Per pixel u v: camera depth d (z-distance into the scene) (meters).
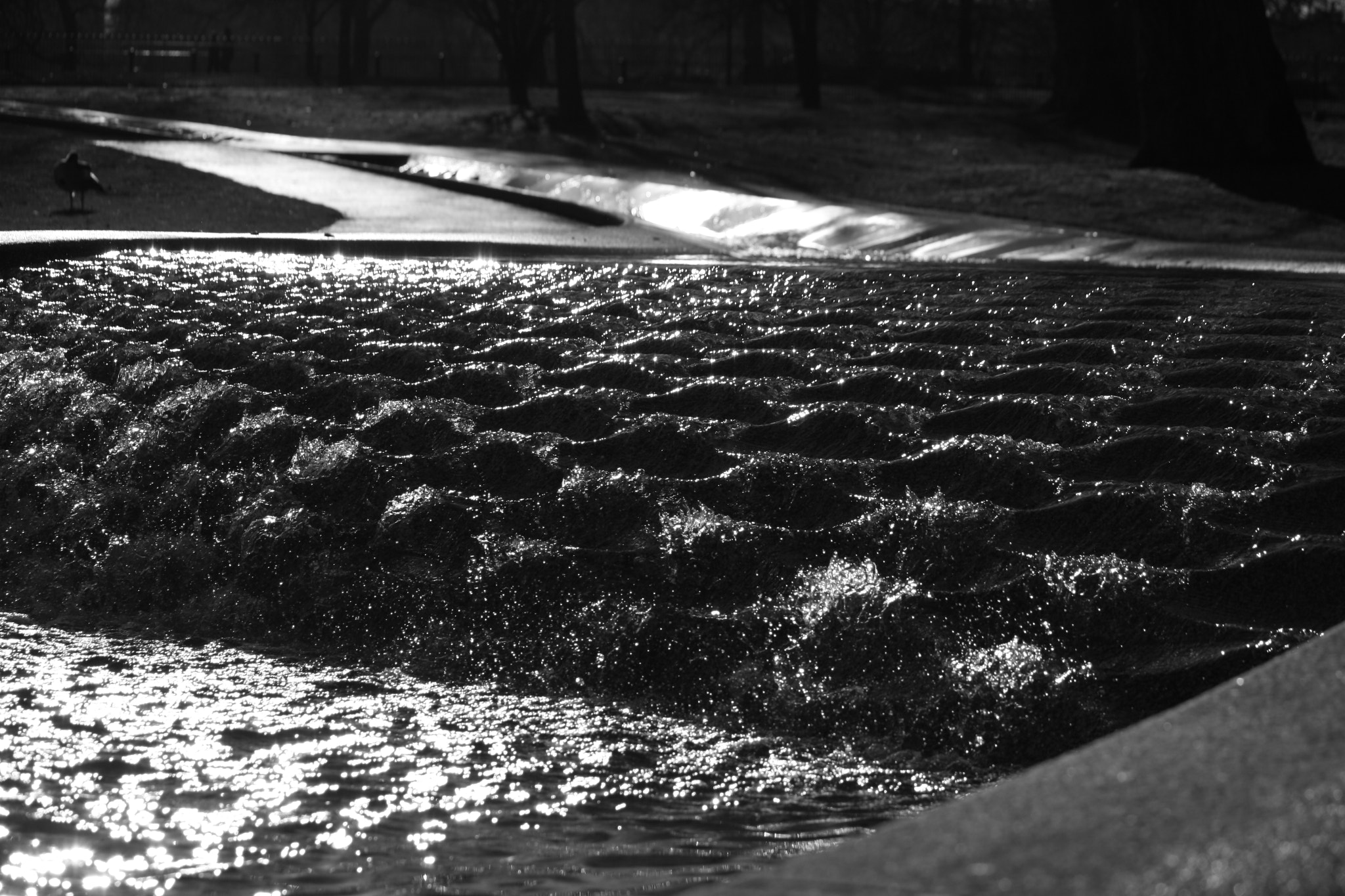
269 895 3.21
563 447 6.57
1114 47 44.03
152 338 9.31
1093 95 44.09
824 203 24.11
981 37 77.50
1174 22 28.47
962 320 9.77
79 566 6.38
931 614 4.75
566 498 5.93
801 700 4.51
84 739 4.36
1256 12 28.20
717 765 4.14
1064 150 38.12
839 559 5.21
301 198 23.25
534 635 5.15
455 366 8.34
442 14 76.88
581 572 5.36
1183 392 7.00
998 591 4.80
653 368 8.00
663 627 4.92
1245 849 1.68
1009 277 12.92
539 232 20.12
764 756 4.22
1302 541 4.90
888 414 6.71
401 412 7.08
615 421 6.98
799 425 6.64
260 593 5.80
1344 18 69.56
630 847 3.47
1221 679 4.24
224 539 6.26
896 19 85.06
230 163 28.28
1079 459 5.98
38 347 9.19
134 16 87.88
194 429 7.28
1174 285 12.09
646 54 84.94
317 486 6.42
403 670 5.13
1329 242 21.64
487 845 3.51
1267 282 12.63
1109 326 9.07
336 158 30.44
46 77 59.69
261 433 7.04
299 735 4.41
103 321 10.09
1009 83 71.50
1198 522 5.14
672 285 12.04
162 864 3.40
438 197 24.45
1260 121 28.23
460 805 3.81
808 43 50.19
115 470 7.15
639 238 20.20
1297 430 6.30
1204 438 6.00
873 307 10.50
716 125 43.03
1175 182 26.72
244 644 5.51
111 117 39.06
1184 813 1.79
